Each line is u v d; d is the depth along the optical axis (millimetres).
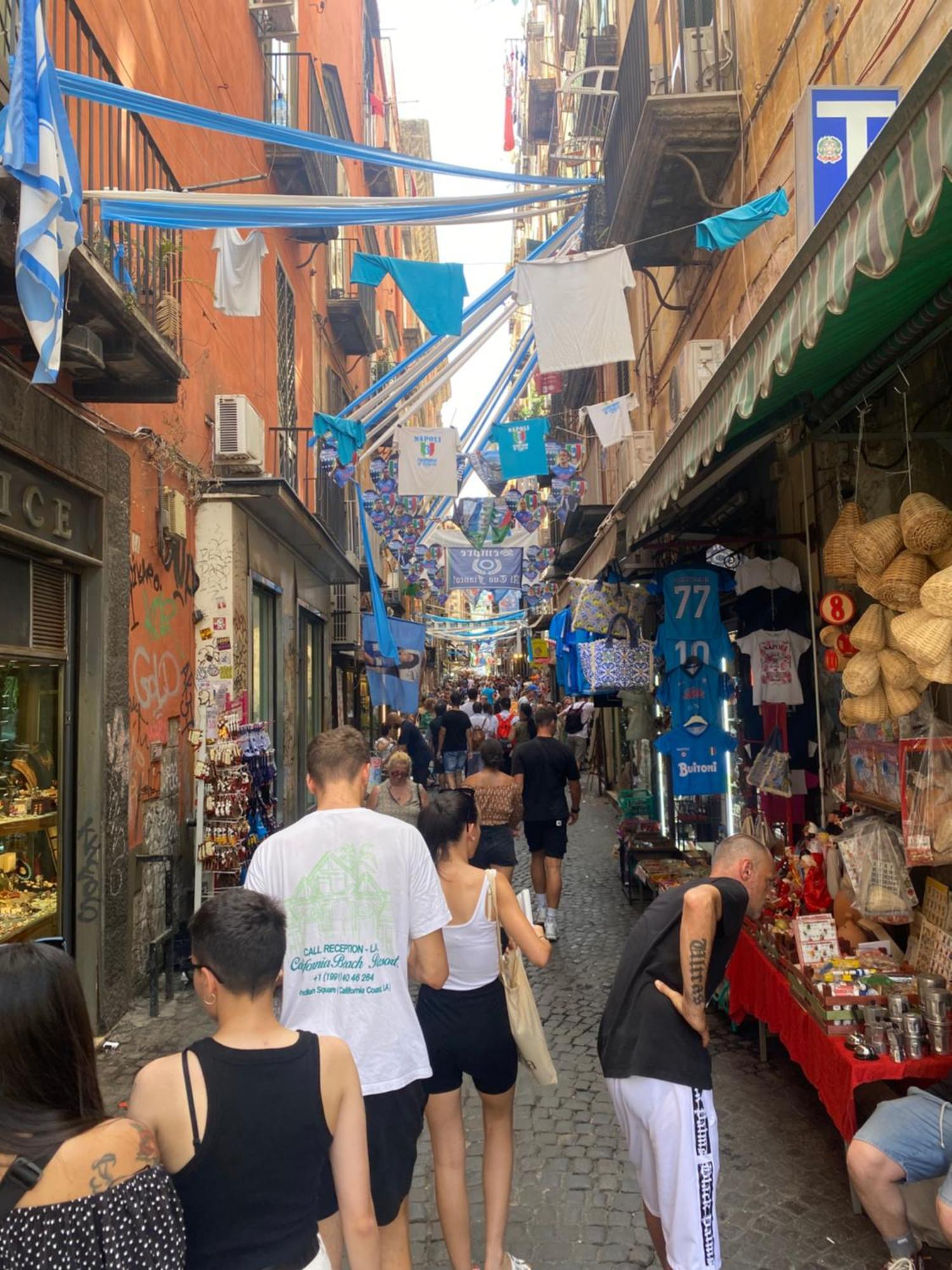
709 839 8680
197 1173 1640
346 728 2912
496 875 3223
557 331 6336
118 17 6438
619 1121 2957
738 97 7246
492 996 3164
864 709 3986
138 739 6402
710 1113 2773
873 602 5176
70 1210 1372
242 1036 1785
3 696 4781
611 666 8273
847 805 4801
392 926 2607
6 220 3605
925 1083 3479
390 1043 2539
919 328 3182
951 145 1921
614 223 8500
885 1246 3232
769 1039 5270
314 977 2543
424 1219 3578
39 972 1504
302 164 11398
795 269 2816
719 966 2986
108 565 5809
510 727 18500
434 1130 3109
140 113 4973
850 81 5383
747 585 6086
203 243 8430
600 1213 3541
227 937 1799
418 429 10164
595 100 12734
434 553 10852
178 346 6527
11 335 4719
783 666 5859
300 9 14109
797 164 5012
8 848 4855
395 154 6047
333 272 17000
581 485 10273
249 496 8258
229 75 9789
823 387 4277
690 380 7598
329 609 16484
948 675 3324
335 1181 1813
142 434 6590
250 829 6965
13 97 3135
